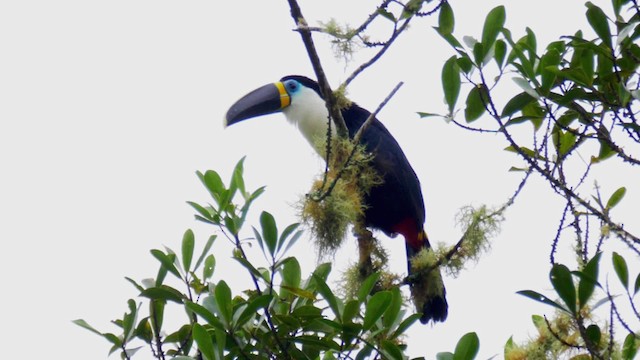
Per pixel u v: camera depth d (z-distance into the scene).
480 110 10.72
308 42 10.88
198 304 9.15
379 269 12.27
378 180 13.41
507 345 10.12
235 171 10.21
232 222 10.02
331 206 10.99
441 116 10.68
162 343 10.14
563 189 9.78
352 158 11.47
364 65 10.88
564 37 10.55
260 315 10.06
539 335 9.86
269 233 9.65
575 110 10.49
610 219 9.73
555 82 10.73
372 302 8.93
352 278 12.17
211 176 10.31
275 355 9.78
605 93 10.38
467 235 11.38
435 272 12.20
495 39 10.51
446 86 10.67
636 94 9.77
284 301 9.99
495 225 11.27
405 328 9.41
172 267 10.05
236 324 9.20
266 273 10.42
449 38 10.65
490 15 10.47
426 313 12.73
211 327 9.79
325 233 11.02
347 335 9.13
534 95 10.13
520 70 10.43
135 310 10.12
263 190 10.13
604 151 10.75
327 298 9.10
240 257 9.84
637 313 8.84
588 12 10.05
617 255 8.93
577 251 9.75
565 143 10.83
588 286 8.83
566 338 9.63
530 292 8.95
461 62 10.44
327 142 10.63
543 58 10.28
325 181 10.65
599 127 10.43
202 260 10.16
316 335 9.93
